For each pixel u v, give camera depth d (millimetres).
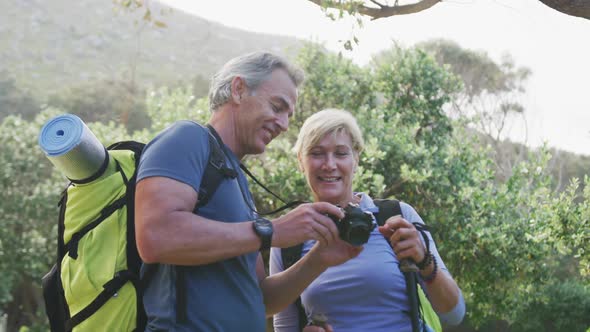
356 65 8977
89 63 49844
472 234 7547
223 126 2006
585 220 6879
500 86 30828
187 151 1811
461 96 29906
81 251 1911
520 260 7637
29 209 11703
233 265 1917
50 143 1913
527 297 8383
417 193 7844
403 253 2314
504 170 19719
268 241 1791
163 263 1765
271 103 1986
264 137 2006
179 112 8398
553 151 30109
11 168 11844
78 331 1883
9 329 13977
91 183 1944
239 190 1943
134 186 1948
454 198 7699
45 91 44469
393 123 8195
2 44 50406
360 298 2514
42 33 53719
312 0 3982
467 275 7848
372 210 2676
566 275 17422
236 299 1892
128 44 54281
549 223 7137
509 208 7707
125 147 2145
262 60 2008
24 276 13117
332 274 2555
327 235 1879
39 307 13117
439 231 7652
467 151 8367
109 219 1919
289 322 2682
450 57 30969
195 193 1785
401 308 2518
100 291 1862
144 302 1868
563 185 27344
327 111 2738
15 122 12273
